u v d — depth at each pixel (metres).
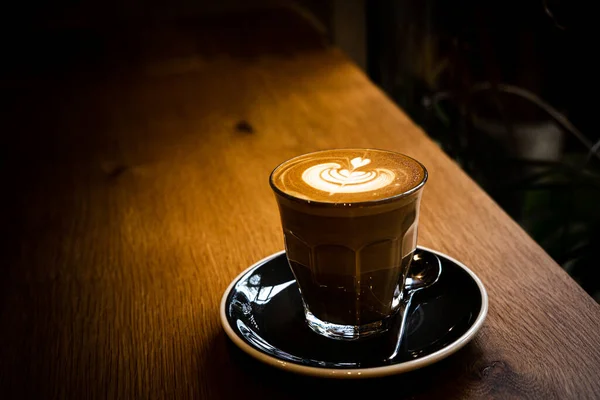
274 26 1.50
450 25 1.09
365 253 0.43
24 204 0.74
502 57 1.02
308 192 0.44
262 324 0.47
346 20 1.64
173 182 0.76
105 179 0.79
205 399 0.43
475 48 1.04
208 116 0.98
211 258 0.59
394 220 0.43
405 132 0.84
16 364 0.48
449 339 0.43
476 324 0.43
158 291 0.55
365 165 0.47
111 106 1.06
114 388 0.45
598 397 0.41
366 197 0.43
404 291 0.48
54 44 1.48
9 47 1.47
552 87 1.00
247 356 0.46
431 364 0.41
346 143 0.82
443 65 1.15
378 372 0.40
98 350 0.49
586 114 0.98
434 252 0.51
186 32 1.51
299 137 0.86
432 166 0.73
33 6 1.59
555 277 0.52
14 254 0.64
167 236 0.63
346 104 0.98
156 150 0.86
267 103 1.01
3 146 0.93
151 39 1.47
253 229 0.63
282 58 1.25
